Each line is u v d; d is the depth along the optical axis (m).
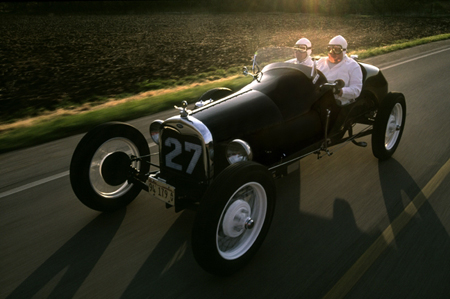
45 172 4.50
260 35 26.72
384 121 4.25
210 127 3.02
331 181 4.15
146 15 50.09
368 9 45.75
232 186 2.56
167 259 2.98
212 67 14.21
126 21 40.56
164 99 7.81
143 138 3.76
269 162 3.44
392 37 22.47
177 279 2.77
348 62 4.43
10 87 11.39
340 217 3.47
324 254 2.98
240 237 2.95
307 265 2.87
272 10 57.50
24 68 14.74
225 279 2.77
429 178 4.09
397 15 42.56
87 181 3.39
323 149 4.08
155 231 3.34
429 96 7.23
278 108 3.46
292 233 3.27
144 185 3.34
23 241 3.21
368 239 3.14
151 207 3.72
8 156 5.01
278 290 2.64
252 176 2.68
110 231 3.34
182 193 3.05
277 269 2.85
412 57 12.13
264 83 3.69
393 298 2.53
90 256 3.02
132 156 3.62
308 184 4.11
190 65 14.85
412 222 3.33
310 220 3.45
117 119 6.53
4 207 3.74
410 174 4.21
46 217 3.57
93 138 3.39
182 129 3.02
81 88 11.11
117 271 2.85
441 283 2.64
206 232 2.50
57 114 8.13
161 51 19.16
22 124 7.10
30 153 5.10
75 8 57.12
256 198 2.92
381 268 2.80
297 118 3.58
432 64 10.60
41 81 12.23
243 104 3.34
